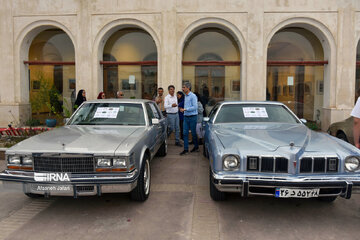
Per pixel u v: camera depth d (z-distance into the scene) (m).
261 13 8.99
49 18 9.52
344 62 9.04
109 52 10.54
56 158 3.32
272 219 3.43
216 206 3.80
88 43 9.46
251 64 9.12
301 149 3.33
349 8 8.91
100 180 3.25
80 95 8.68
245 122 5.04
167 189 4.46
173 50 9.18
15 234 3.10
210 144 4.11
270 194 3.22
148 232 3.12
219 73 10.22
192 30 9.23
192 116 6.62
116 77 10.46
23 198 4.15
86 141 3.67
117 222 3.36
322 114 9.73
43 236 3.05
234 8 9.05
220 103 5.66
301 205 3.84
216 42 10.29
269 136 3.93
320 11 8.95
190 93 6.62
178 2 9.12
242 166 3.28
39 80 10.46
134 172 3.42
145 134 4.20
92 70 9.57
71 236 3.05
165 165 5.86
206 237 3.01
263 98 9.18
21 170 3.38
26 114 10.18
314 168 3.22
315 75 10.16
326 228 3.21
